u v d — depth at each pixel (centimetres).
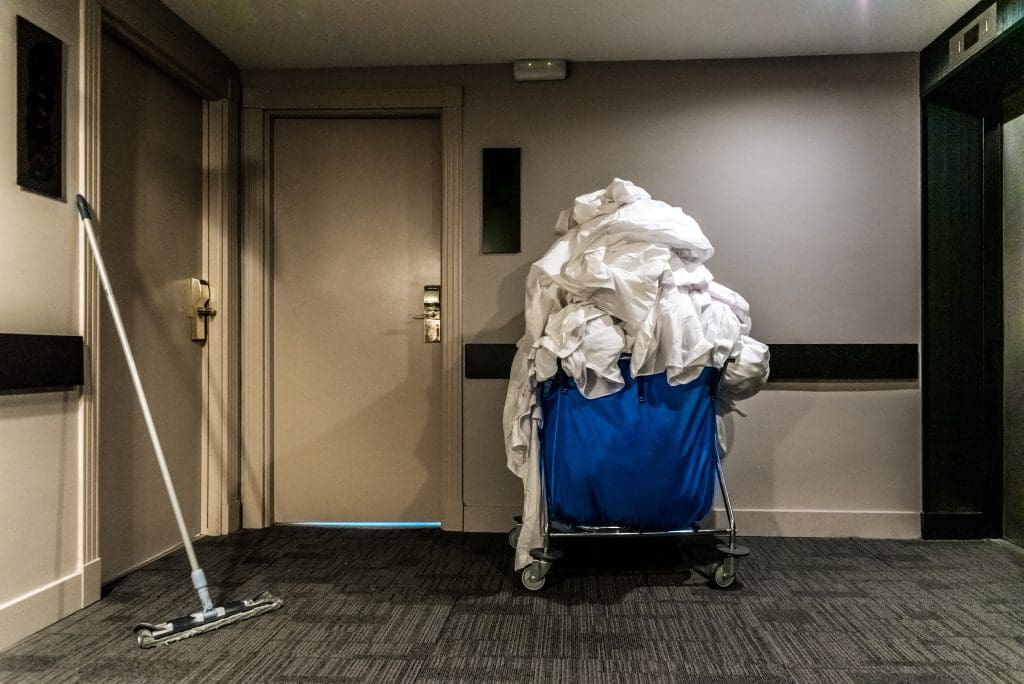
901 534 310
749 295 316
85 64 226
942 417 307
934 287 307
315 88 329
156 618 218
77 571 224
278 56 317
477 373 321
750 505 314
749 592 241
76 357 219
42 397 209
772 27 287
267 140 332
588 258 231
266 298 331
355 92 327
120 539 259
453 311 323
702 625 213
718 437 267
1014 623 214
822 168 315
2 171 195
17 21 199
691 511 239
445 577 258
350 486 336
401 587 247
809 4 268
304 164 336
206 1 268
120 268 258
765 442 314
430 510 335
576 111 321
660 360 227
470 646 199
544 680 179
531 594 239
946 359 307
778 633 207
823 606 228
